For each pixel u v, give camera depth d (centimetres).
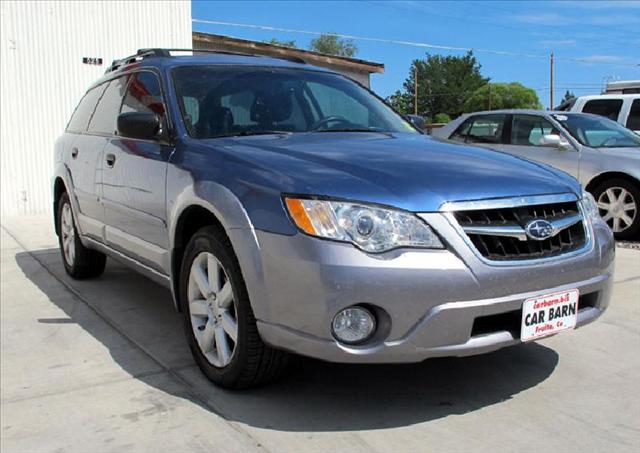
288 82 430
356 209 264
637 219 734
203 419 294
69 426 294
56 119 1022
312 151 320
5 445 279
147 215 381
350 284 256
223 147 334
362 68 1875
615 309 458
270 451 264
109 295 511
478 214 276
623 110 1072
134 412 305
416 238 264
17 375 357
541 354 371
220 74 416
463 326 267
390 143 354
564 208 308
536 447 267
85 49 1048
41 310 477
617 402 309
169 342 402
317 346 264
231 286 300
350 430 281
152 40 1126
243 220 285
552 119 825
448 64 10069
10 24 971
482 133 911
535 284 281
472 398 313
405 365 352
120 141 432
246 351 294
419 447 266
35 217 965
